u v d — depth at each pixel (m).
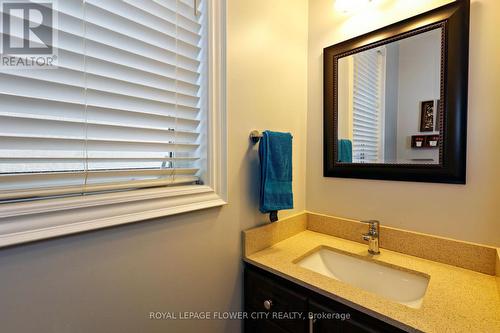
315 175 1.49
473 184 0.98
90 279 0.73
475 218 0.98
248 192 1.19
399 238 1.17
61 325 0.68
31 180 0.67
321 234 1.44
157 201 0.87
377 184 1.25
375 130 1.23
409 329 0.68
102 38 0.77
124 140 0.84
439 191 1.06
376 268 1.10
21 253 0.62
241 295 1.18
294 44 1.41
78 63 0.73
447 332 0.65
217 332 1.08
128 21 0.81
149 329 0.87
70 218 0.68
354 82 1.29
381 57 1.20
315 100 1.48
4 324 0.60
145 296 0.85
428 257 1.09
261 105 1.24
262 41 1.23
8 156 0.64
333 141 1.38
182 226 0.95
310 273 0.98
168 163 1.00
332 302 0.85
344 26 1.34
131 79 0.85
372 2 1.23
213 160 1.05
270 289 1.04
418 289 0.98
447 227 1.05
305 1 1.48
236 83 1.11
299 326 0.94
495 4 0.92
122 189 0.85
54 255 0.67
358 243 1.30
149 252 0.86
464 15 0.97
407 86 1.12
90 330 0.74
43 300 0.65
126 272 0.81
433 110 1.05
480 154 0.96
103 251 0.75
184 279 0.96
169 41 0.94
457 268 1.01
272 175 1.15
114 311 0.78
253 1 1.18
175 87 0.97
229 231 1.11
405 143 1.14
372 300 0.79
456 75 0.99
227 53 1.07
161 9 0.90
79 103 0.73
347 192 1.36
